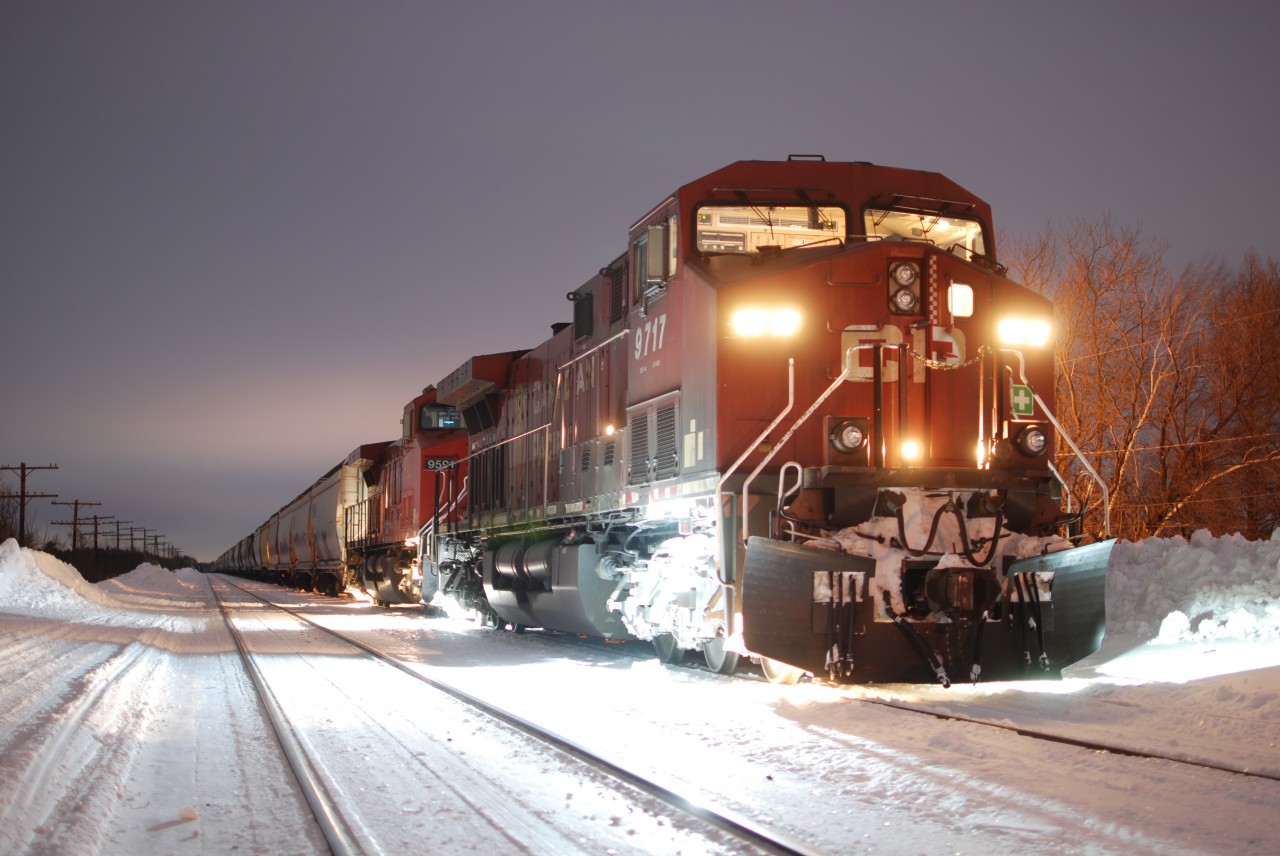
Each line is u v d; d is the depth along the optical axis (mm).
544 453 16469
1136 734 7215
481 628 20078
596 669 12102
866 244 9914
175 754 7238
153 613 25938
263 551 67000
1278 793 5574
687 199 10758
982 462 9695
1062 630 8953
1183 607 12266
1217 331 23609
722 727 7789
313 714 8906
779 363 9820
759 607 8633
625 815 5449
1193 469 22641
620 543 13289
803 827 5137
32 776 6012
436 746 7422
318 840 5121
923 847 4781
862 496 9016
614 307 13398
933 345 9688
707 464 10047
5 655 12930
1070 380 22250
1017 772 6148
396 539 28484
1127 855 4609
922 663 8891
